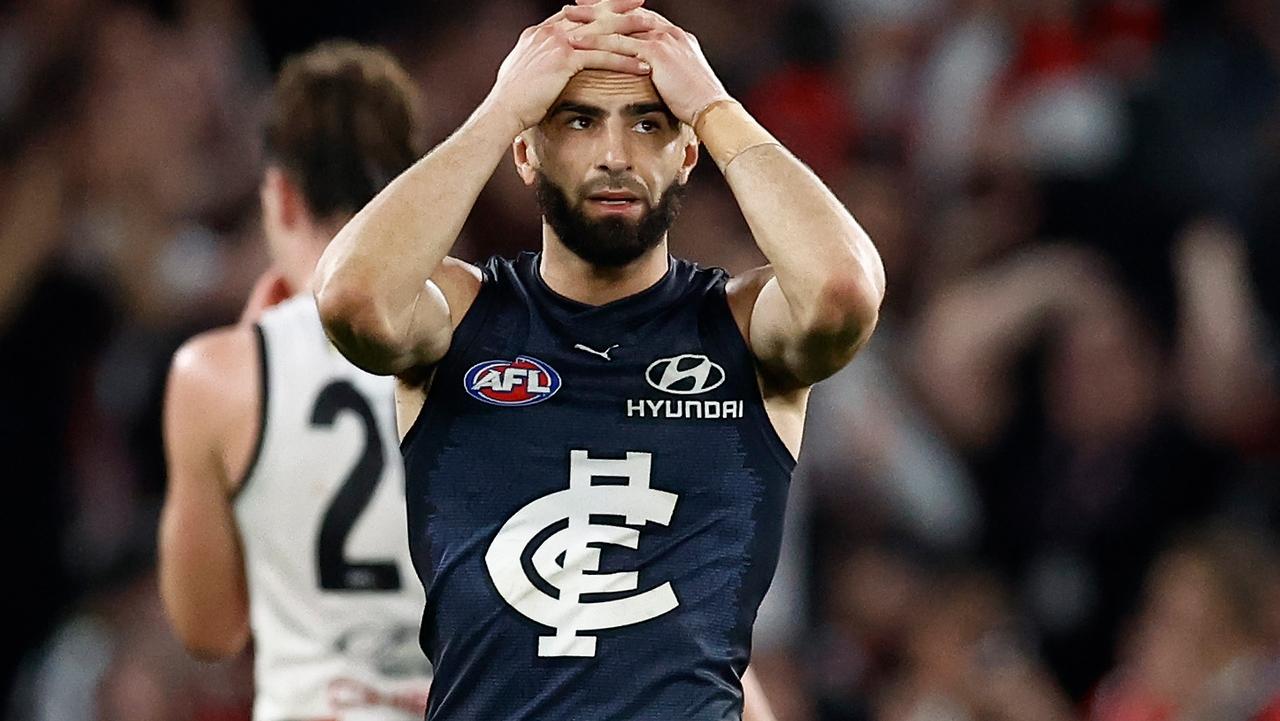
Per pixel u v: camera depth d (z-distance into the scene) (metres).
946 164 34.25
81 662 25.91
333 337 12.19
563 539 12.20
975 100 34.44
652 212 12.41
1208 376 30.84
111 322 30.56
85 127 32.53
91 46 33.44
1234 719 22.94
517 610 12.15
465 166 12.25
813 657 27.30
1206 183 32.41
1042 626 29.38
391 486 15.26
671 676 12.08
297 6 36.22
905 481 29.03
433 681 12.54
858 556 28.08
